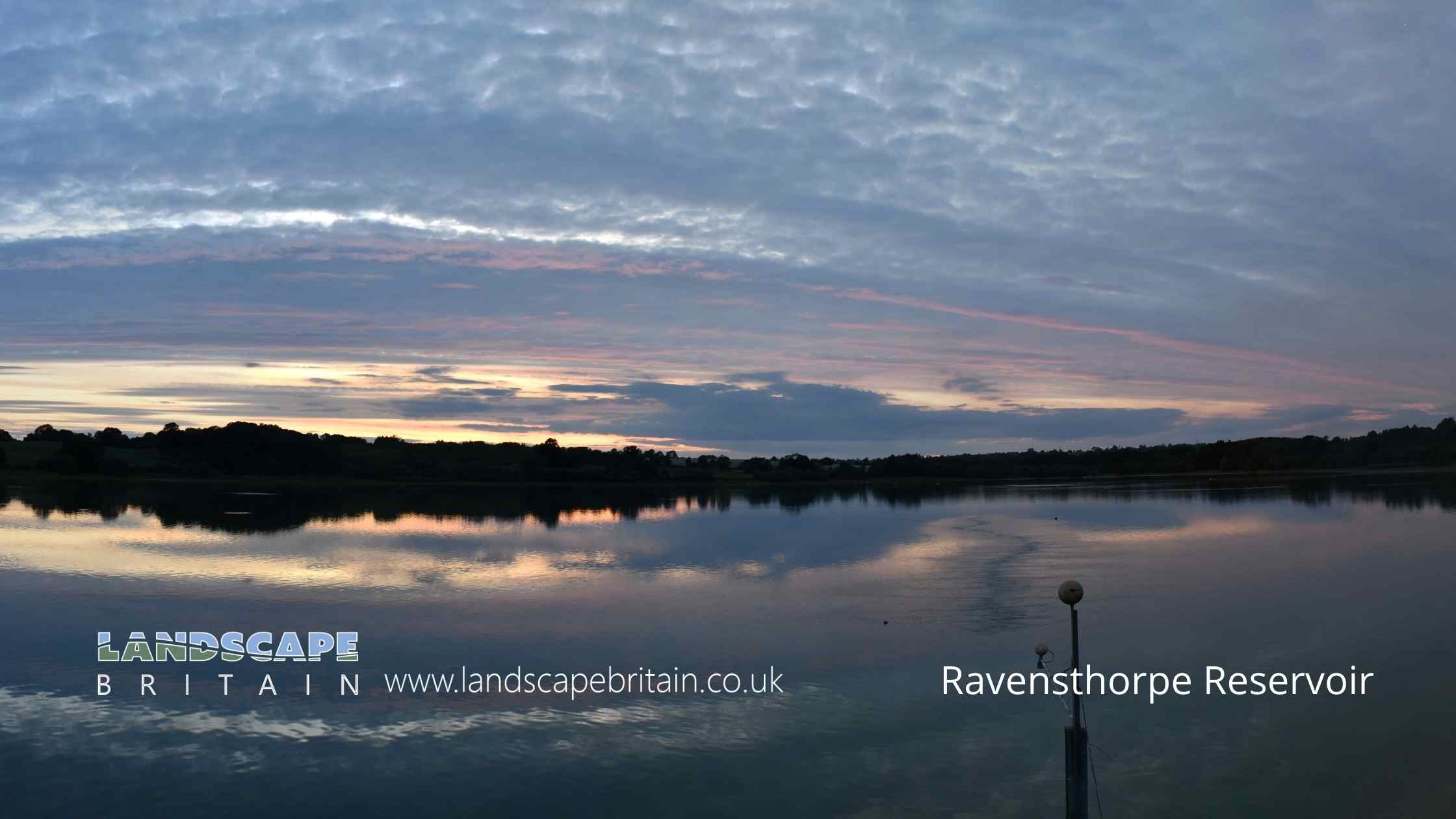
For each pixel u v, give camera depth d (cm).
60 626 2614
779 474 13662
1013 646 2416
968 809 1432
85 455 9356
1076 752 1249
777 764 1616
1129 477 14412
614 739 1731
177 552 4225
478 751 1672
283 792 1492
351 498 8262
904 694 1998
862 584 3444
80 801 1449
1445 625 2594
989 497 9556
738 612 2884
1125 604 3002
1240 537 5031
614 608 2952
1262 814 1399
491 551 4447
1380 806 1418
